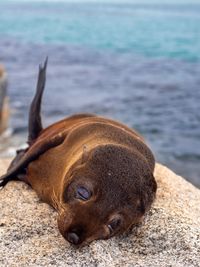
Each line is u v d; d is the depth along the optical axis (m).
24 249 0.76
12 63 8.59
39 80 1.14
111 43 11.83
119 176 0.76
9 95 5.54
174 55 9.94
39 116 1.12
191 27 17.00
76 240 0.72
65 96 5.63
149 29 15.70
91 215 0.73
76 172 0.77
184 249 0.76
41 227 0.81
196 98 5.73
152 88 6.45
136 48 10.95
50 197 0.86
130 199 0.75
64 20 20.56
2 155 3.04
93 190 0.74
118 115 4.69
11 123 3.89
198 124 4.31
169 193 0.93
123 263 0.74
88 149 0.81
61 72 7.79
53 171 0.88
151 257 0.76
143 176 0.79
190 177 2.93
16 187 0.94
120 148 0.79
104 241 0.76
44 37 13.02
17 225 0.81
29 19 20.95
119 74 7.67
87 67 8.37
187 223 0.81
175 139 3.78
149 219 0.83
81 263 0.73
